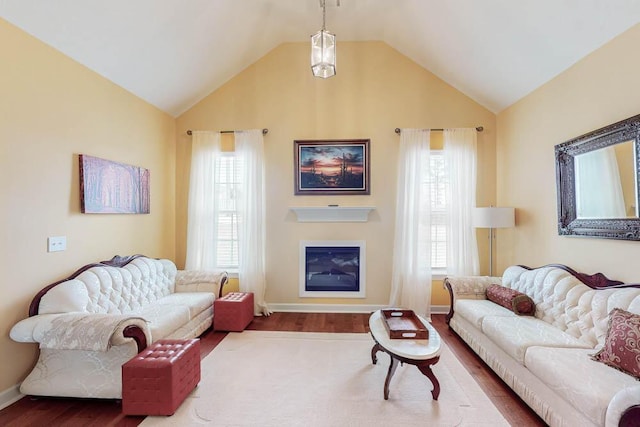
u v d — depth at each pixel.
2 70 2.31
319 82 4.66
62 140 2.81
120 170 3.53
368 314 4.52
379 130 4.62
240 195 4.62
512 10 2.89
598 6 2.40
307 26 4.30
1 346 2.30
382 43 4.64
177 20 3.22
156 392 2.17
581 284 2.74
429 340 2.44
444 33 3.71
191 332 3.45
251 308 4.21
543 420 2.10
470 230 4.42
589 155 2.80
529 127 3.76
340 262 4.66
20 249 2.44
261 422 2.13
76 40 2.78
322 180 4.64
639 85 2.36
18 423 2.12
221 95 4.73
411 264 4.45
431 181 4.60
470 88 4.38
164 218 4.51
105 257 3.35
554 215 3.32
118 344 2.26
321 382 2.64
